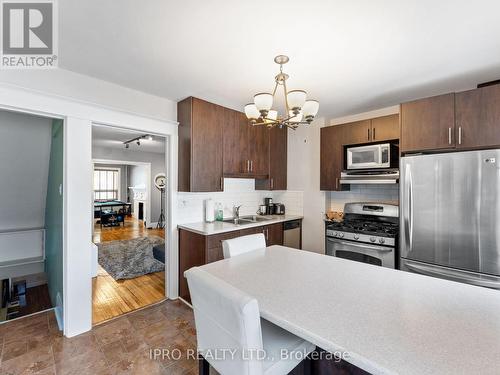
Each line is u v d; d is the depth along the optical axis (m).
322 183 3.35
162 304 2.74
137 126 2.52
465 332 0.88
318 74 2.19
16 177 3.02
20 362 1.82
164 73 2.17
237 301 0.96
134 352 1.94
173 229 2.86
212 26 1.53
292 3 1.33
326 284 1.32
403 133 2.42
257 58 1.91
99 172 9.46
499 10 1.37
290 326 0.94
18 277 3.51
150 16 1.44
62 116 2.09
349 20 1.47
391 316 1.00
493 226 1.86
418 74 2.19
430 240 2.15
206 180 2.79
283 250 2.01
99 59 1.93
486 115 2.01
